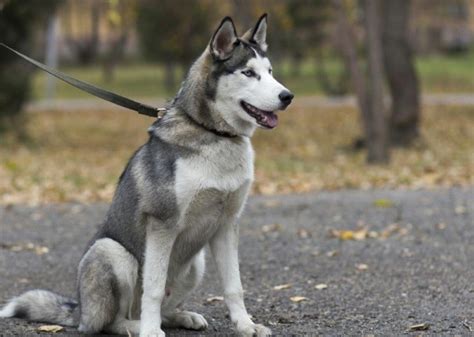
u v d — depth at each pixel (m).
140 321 6.42
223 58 6.23
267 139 27.52
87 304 6.43
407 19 23.95
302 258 9.63
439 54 71.06
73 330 6.72
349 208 12.85
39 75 61.03
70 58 68.56
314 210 12.77
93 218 12.65
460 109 35.12
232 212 6.42
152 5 42.09
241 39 6.39
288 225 11.63
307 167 19.16
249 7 30.67
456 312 7.20
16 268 9.43
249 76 6.20
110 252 6.39
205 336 6.63
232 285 6.48
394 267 9.02
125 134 30.05
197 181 6.11
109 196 14.77
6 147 24.81
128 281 6.44
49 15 26.58
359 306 7.54
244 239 10.78
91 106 41.56
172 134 6.22
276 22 36.28
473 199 13.45
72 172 18.44
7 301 7.86
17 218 12.65
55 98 46.62
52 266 9.55
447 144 24.61
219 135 6.21
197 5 41.25
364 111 20.25
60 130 30.64
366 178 16.70
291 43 45.34
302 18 42.78
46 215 12.91
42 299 6.93
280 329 6.80
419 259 9.34
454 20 53.78
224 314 7.45
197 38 42.03
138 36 51.44
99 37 68.12
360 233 10.72
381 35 24.02
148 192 6.23
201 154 6.14
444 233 10.73
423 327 6.68
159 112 6.96
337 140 27.19
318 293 8.09
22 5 24.84
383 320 7.03
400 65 23.86
